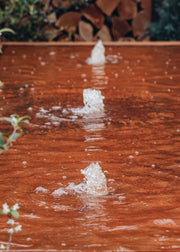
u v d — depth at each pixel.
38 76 7.30
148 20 12.70
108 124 4.86
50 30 11.91
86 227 2.67
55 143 4.23
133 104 5.68
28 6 11.34
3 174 3.49
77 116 5.17
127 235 2.58
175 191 3.21
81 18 12.22
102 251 2.38
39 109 5.42
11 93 6.19
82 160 3.80
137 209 2.92
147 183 3.34
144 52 9.73
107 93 6.23
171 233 2.61
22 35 11.55
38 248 2.41
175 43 10.86
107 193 3.17
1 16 11.15
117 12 12.44
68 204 3.00
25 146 4.14
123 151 4.02
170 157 3.88
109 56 9.21
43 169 3.59
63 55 9.29
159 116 5.16
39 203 3.00
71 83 6.83
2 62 8.43
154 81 7.00
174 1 12.46
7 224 2.71
